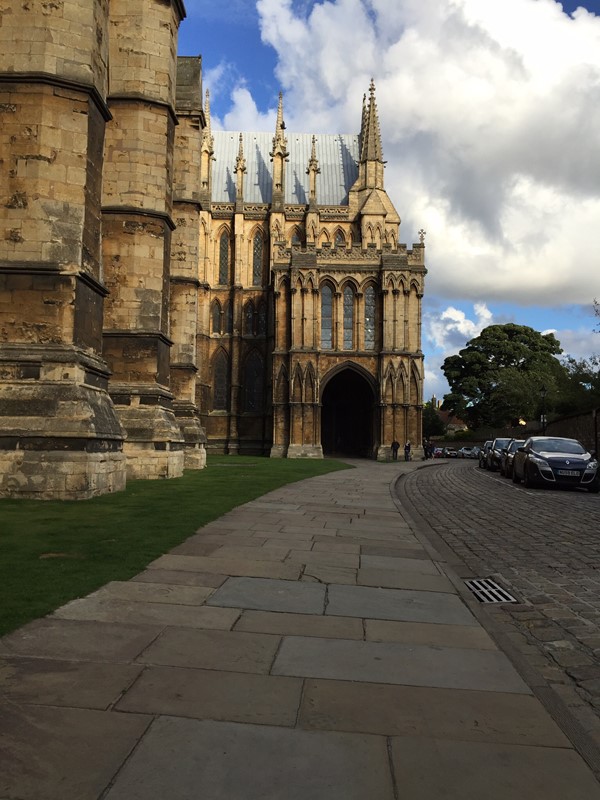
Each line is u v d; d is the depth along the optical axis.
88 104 17.06
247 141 77.00
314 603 7.09
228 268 69.56
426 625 6.44
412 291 58.44
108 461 17.16
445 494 24.02
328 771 3.53
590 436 47.47
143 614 6.30
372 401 59.34
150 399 23.72
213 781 3.39
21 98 16.61
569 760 3.75
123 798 3.22
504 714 4.35
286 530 12.25
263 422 67.19
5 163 16.52
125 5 23.81
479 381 86.94
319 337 57.78
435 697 4.60
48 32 16.64
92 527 11.18
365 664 5.23
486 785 3.44
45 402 15.77
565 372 64.69
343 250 58.59
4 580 7.21
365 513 15.77
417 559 9.91
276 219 67.75
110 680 4.65
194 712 4.18
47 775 3.39
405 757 3.71
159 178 24.02
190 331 33.38
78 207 16.77
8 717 4.02
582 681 5.38
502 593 8.45
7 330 16.33
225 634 5.84
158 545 9.62
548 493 24.72
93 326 17.83
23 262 16.38
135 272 23.75
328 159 76.00
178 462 24.92
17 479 15.37
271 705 4.34
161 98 23.97
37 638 5.46
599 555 11.26
